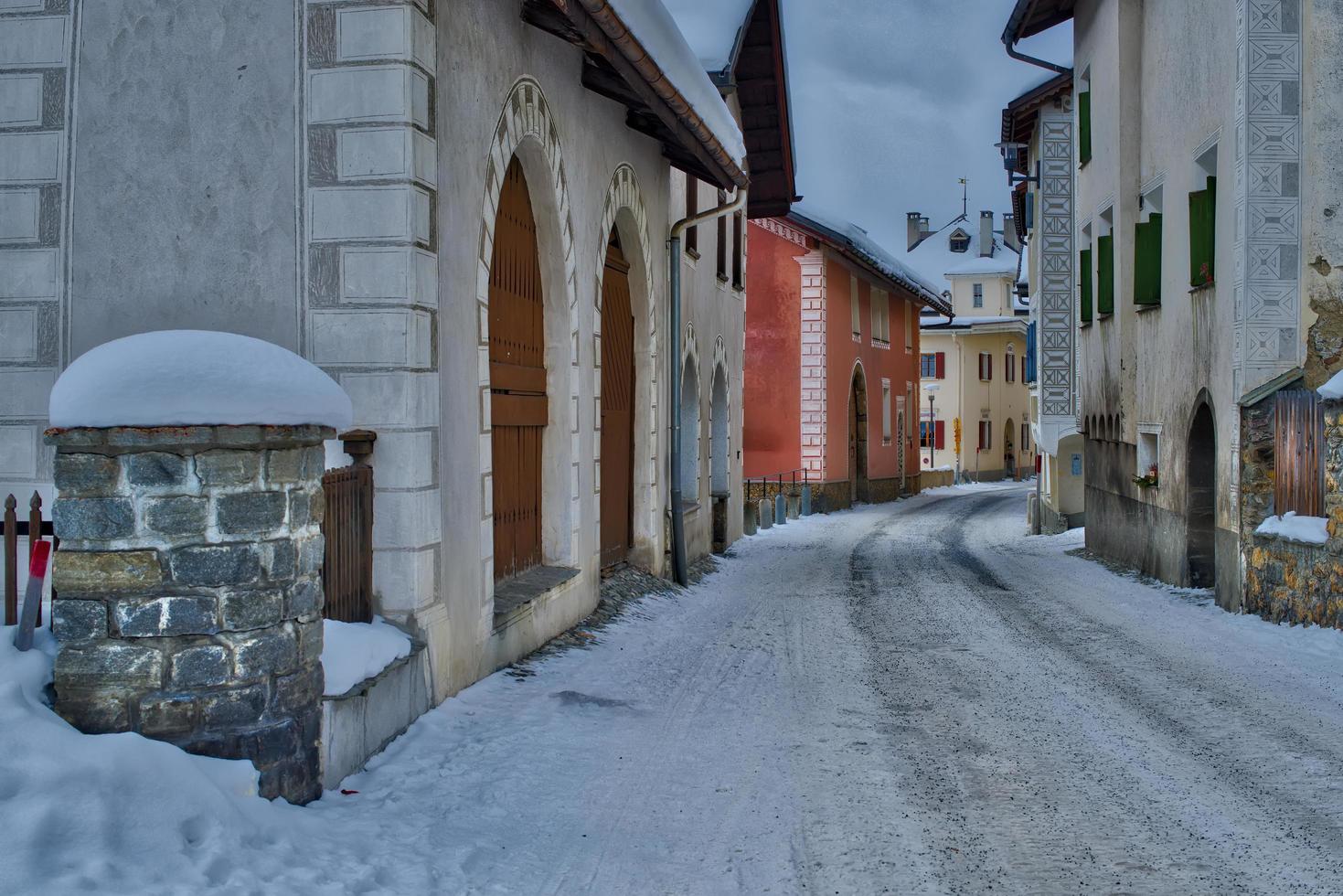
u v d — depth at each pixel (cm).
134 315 732
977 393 6128
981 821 569
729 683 899
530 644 967
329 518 654
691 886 485
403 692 685
